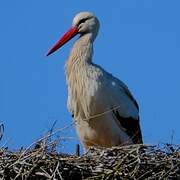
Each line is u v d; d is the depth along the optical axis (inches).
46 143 506.3
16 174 495.2
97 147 554.9
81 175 502.0
